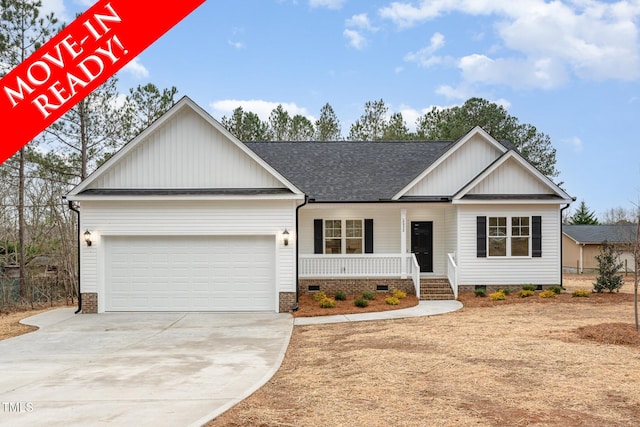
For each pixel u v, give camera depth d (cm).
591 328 1169
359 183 2125
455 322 1355
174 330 1370
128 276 1694
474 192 1980
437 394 718
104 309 1686
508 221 1973
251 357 1025
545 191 1995
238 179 1722
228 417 645
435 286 1947
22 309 1969
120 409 681
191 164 1720
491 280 1961
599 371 813
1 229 2705
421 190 2067
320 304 1717
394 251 2128
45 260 2847
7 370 938
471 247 1964
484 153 2089
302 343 1176
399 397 710
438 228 2141
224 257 1697
